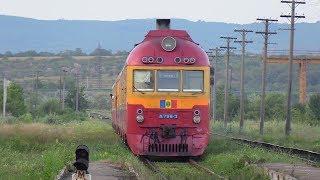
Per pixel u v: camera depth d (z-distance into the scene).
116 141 73.06
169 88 54.78
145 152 54.69
